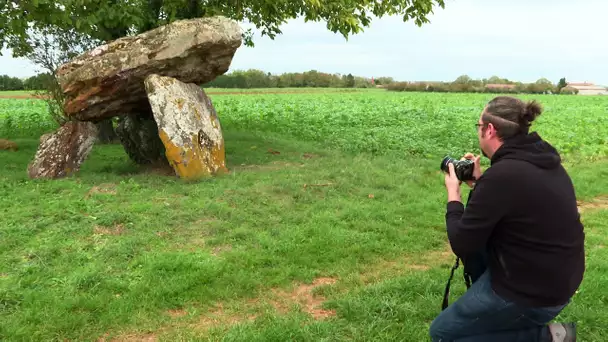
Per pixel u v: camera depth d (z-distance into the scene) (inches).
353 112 908.0
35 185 312.5
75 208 261.6
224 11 475.8
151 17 439.8
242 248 213.0
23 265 190.1
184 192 295.9
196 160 332.8
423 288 172.6
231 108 977.5
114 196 284.4
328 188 313.4
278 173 351.3
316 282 186.2
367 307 157.1
